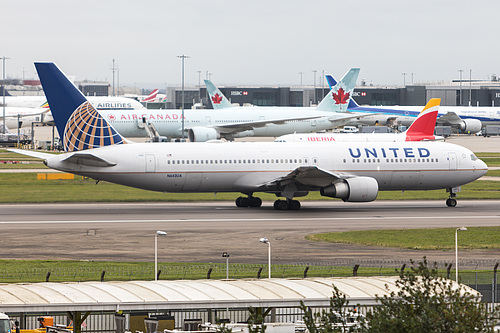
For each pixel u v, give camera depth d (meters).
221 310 120.19
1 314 94.12
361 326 86.06
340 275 150.12
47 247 181.50
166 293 102.38
